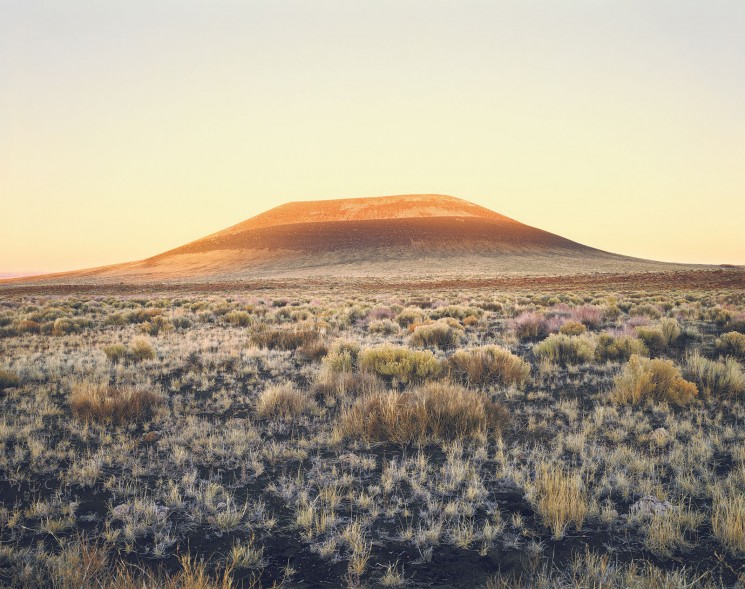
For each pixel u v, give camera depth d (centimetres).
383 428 685
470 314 2309
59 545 421
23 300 4012
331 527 448
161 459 618
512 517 464
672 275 7000
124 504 488
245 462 605
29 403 867
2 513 473
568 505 453
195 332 1903
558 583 353
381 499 502
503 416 737
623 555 400
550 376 1070
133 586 338
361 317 2439
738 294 3306
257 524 456
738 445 628
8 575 373
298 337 1565
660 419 752
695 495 500
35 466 585
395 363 1048
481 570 383
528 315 1912
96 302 3516
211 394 971
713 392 872
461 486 534
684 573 357
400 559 401
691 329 1595
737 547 398
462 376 1075
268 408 805
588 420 736
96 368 1173
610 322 2030
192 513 478
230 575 379
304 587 363
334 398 884
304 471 578
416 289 5594
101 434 689
